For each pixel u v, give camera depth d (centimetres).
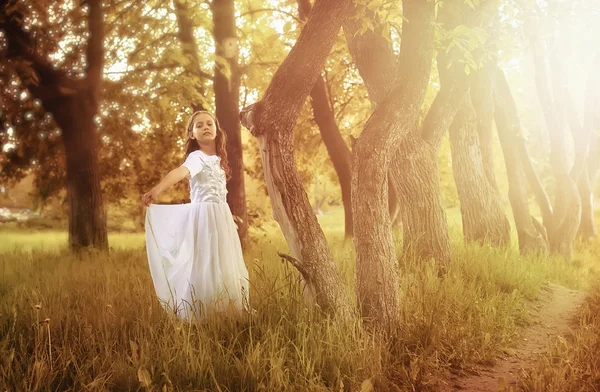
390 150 486
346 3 447
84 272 718
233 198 1152
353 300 500
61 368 369
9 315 463
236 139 1156
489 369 464
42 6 1123
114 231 2881
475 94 1045
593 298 706
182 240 470
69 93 1140
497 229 1025
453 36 582
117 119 1372
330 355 401
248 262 734
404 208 784
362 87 1705
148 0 1202
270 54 1393
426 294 549
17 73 1081
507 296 650
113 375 358
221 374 367
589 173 1551
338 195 2622
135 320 457
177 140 1598
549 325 625
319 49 448
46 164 1475
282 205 457
